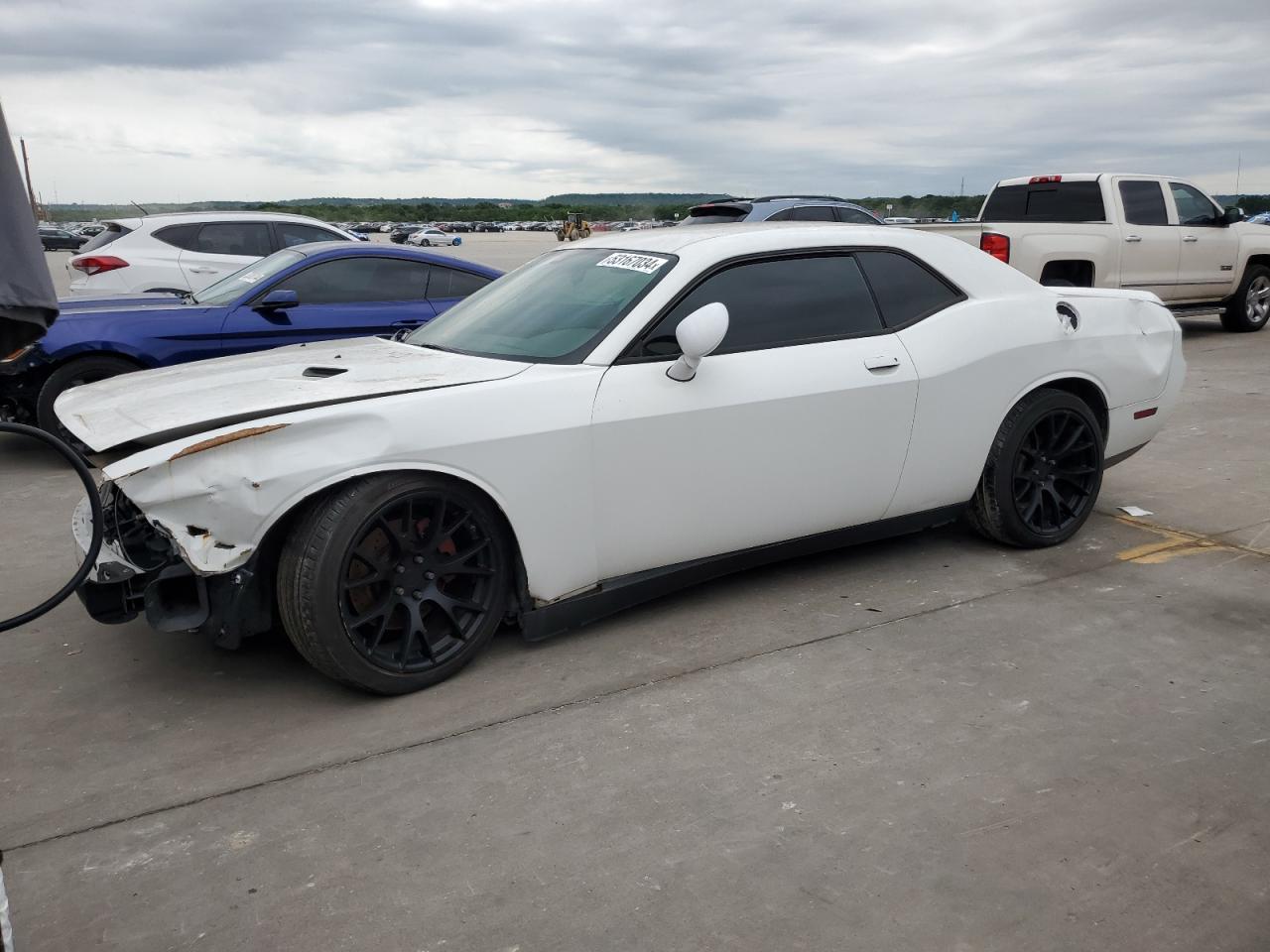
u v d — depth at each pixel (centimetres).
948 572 432
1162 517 505
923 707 314
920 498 418
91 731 309
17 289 152
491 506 334
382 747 296
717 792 268
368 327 704
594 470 341
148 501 284
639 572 368
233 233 1037
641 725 305
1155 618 380
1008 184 1192
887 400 393
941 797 264
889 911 221
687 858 241
